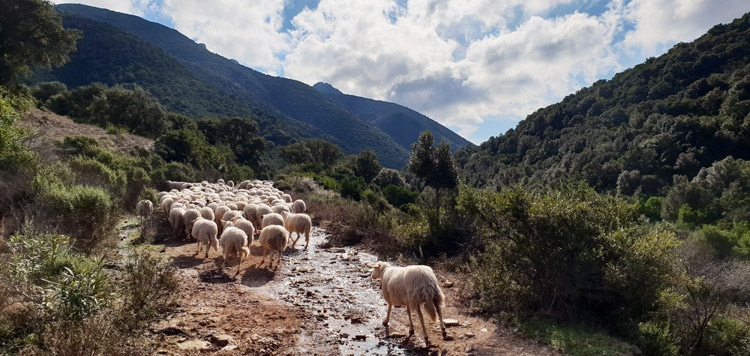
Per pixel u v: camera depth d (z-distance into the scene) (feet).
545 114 511.40
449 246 40.78
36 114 115.34
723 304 29.58
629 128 340.80
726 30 479.41
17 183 33.73
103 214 33.09
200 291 26.55
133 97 187.73
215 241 36.06
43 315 17.29
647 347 21.95
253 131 287.48
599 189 242.17
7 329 16.06
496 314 25.25
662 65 459.73
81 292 17.60
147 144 126.21
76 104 208.44
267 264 35.60
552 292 25.35
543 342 20.92
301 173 159.02
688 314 28.27
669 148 250.78
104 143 102.99
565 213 25.99
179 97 513.45
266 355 18.28
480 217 29.27
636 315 24.90
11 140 37.14
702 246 45.83
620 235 24.99
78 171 52.03
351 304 26.55
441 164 113.39
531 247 26.53
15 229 29.27
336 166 291.58
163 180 90.02
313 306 25.67
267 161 392.47
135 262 25.88
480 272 28.86
